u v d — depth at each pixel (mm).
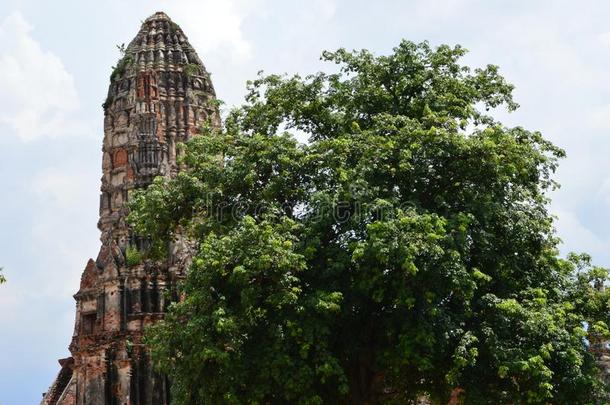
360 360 41188
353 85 45969
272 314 38438
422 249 35781
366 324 40750
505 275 41031
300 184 41406
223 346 37094
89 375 76750
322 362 37156
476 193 39906
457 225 37844
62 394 83312
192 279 38500
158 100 90438
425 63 46188
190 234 44750
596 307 41844
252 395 37094
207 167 43438
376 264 37375
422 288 37094
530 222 41125
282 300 36719
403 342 37031
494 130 41156
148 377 75625
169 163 88188
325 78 47094
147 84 89625
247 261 36688
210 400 37750
